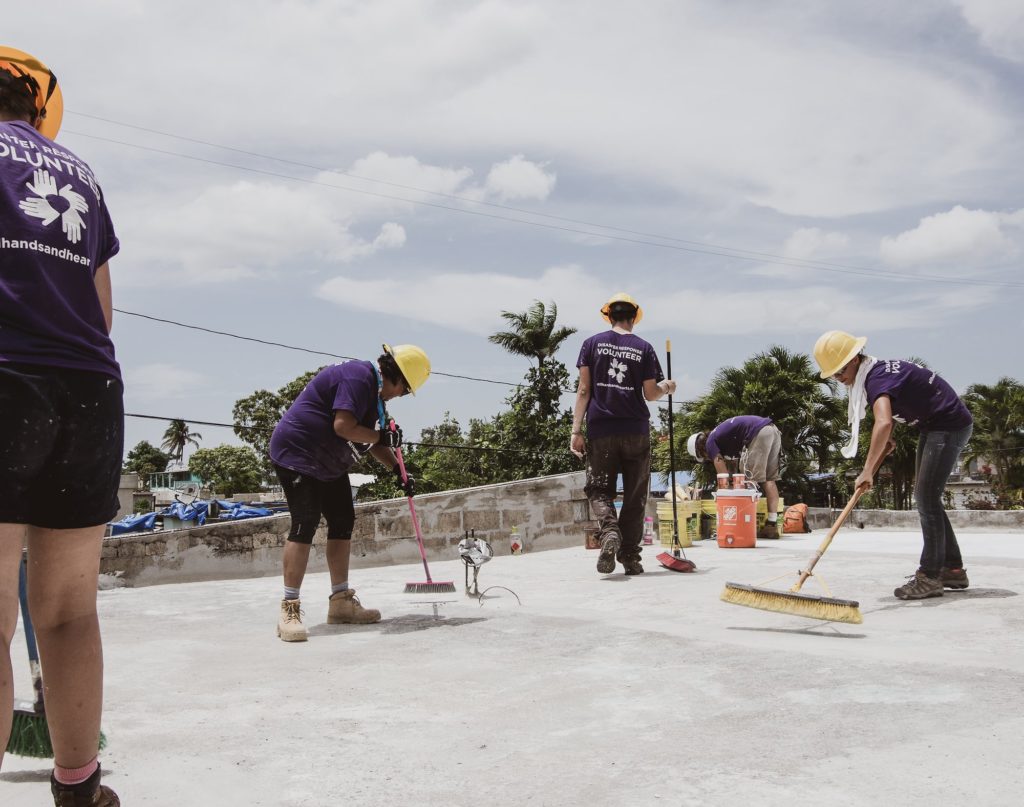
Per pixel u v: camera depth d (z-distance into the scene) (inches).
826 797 79.5
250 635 178.5
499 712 112.7
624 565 263.3
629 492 263.0
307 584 275.6
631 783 85.2
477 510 369.1
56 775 75.1
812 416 1056.8
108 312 81.4
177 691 129.3
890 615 176.6
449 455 1750.7
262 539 313.1
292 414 181.6
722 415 1081.4
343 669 141.9
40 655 73.9
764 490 412.2
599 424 260.8
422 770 91.7
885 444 183.5
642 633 159.8
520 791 84.6
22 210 70.9
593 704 114.2
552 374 1349.7
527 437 1343.5
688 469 1099.3
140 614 211.9
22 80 81.4
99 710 75.5
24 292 68.8
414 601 219.3
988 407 1892.2
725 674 126.2
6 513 65.1
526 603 212.1
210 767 94.1
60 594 72.9
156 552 297.0
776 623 171.0
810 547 343.9
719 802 79.4
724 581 234.1
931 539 195.2
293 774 91.5
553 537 397.1
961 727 97.7
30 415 66.5
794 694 114.0
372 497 1632.6
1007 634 152.7
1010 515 502.0
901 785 81.7
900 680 118.7
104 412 72.9
